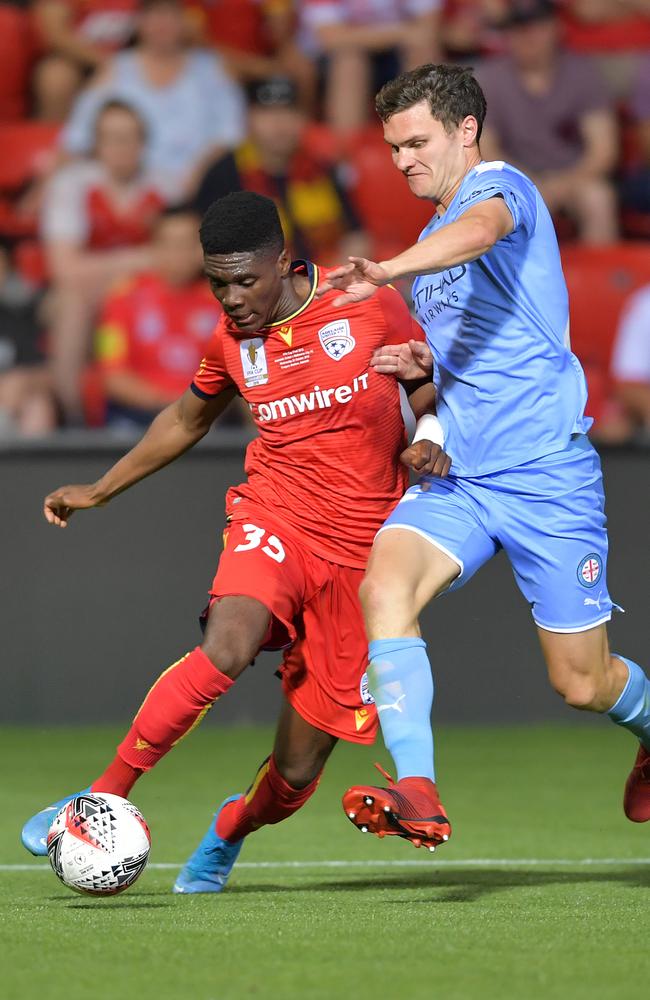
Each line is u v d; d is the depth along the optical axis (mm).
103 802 13266
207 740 32750
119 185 38750
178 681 13750
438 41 40938
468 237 12281
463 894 14820
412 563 13664
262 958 10672
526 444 14125
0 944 11281
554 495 14062
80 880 13117
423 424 14555
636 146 40875
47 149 39125
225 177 39156
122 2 39656
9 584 34312
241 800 15328
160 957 10727
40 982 9883
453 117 14141
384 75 40938
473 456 14266
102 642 34469
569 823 22156
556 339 14250
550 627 14320
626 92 40906
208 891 15461
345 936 11586
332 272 11547
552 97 40500
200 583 34625
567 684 14445
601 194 40500
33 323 38156
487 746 31594
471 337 14195
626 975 10086
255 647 14039
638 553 34781
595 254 39812
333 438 14773
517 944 11234
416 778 12508
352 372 14656
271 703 35031
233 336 14789
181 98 39281
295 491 14945
